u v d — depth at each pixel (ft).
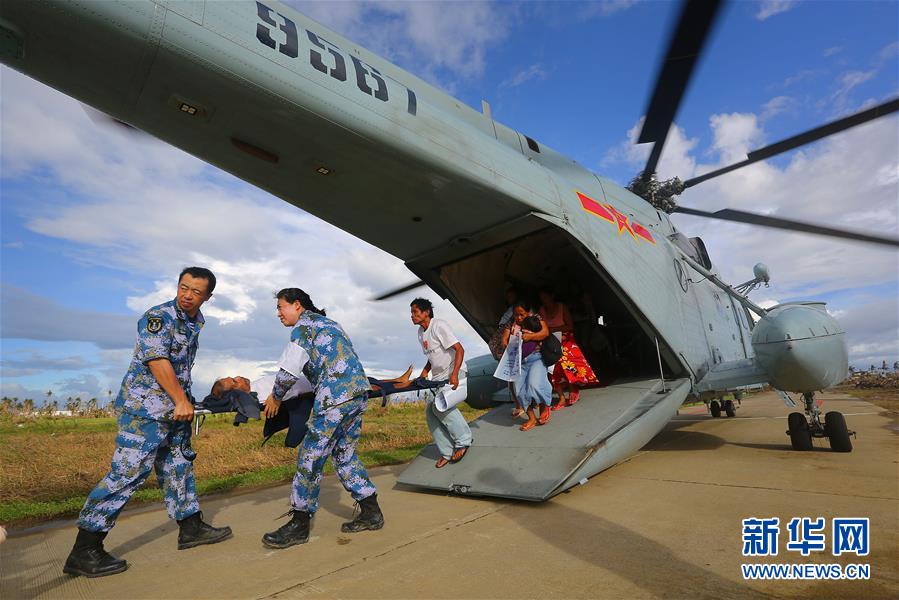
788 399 23.03
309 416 11.28
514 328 16.81
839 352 17.33
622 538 9.50
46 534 11.78
